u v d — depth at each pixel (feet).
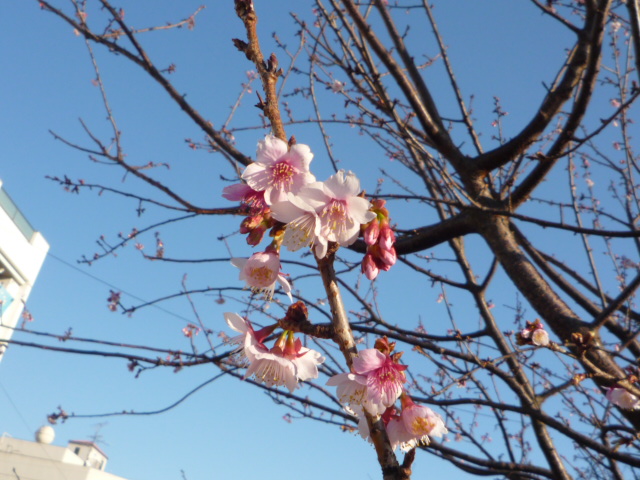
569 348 12.83
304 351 6.42
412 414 6.34
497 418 17.29
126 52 15.25
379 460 5.39
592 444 12.67
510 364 15.97
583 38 14.23
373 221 6.31
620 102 19.25
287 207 6.21
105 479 74.49
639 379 10.80
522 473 15.23
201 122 15.15
